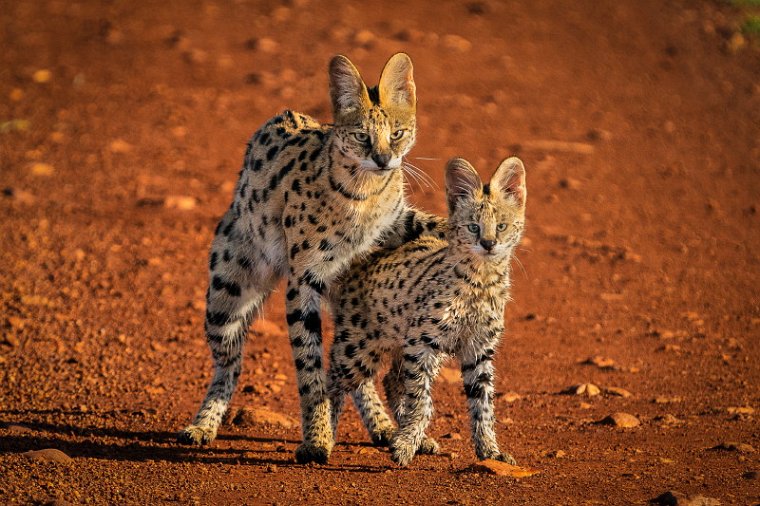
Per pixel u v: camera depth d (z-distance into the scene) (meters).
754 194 20.62
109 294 15.45
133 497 8.78
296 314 10.62
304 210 10.59
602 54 27.61
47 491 8.84
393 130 10.59
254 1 30.55
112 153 21.23
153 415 11.52
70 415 11.39
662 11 30.27
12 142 21.72
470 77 25.81
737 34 28.72
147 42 27.56
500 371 13.17
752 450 10.11
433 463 9.95
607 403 12.04
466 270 9.66
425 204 18.92
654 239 18.47
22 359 13.14
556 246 17.98
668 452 10.15
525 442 10.65
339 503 8.63
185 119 23.06
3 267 16.19
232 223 11.55
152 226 18.06
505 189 9.95
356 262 10.80
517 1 30.91
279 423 11.38
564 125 23.53
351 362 10.30
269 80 25.08
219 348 11.36
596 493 8.76
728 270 17.25
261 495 8.87
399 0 30.83
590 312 15.44
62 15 29.56
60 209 18.58
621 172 21.41
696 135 23.45
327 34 27.92
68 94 24.38
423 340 9.75
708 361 13.57
